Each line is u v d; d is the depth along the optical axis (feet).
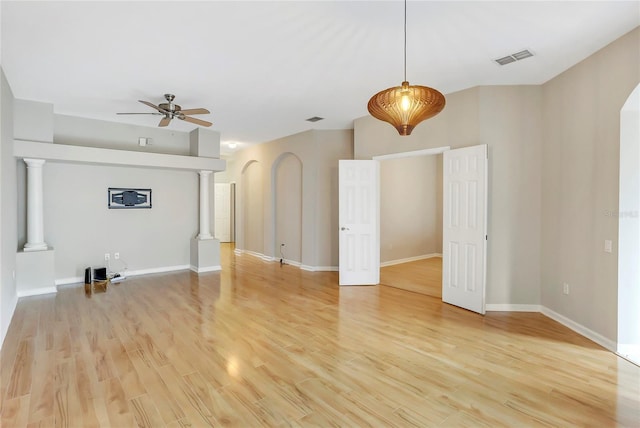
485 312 12.98
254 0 7.75
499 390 7.72
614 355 9.46
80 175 17.93
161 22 8.72
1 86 11.19
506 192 13.12
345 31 9.21
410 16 8.44
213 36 9.47
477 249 12.96
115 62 11.15
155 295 15.51
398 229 23.49
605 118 9.96
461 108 13.66
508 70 11.73
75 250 17.85
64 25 8.84
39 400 7.26
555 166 12.17
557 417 6.75
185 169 20.31
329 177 20.92
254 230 27.02
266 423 6.57
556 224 12.16
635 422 6.58
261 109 16.53
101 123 18.22
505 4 7.89
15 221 14.44
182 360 9.11
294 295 15.60
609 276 9.87
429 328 11.48
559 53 10.41
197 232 22.02
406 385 7.93
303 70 11.84
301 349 9.83
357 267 17.52
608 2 7.79
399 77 12.46
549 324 11.84
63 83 12.99
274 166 24.52
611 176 9.78
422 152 15.12
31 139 14.96
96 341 10.32
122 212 19.24
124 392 7.59
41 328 11.37
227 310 13.37
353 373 8.47
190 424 6.53
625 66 9.27
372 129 17.29
